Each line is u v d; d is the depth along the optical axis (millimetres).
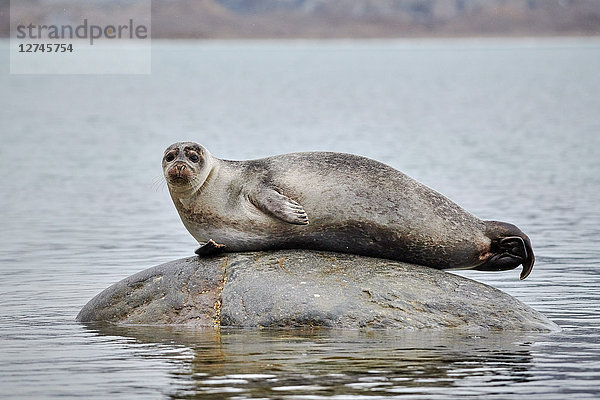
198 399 32969
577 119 185500
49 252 68938
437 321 44219
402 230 47219
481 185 98625
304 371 36438
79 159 130750
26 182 108250
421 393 33562
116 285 48656
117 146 147500
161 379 35625
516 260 48906
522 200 89312
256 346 40719
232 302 45500
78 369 37438
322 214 46938
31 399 33562
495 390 33969
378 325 43844
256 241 47719
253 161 48781
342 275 46000
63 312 49656
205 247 47281
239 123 183500
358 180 47469
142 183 107562
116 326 45938
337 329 43812
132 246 70875
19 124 187000
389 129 168500
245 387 34312
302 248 48000
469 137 153625
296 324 44219
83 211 88875
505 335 42938
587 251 66062
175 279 47344
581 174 107688
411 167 113000
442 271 47594
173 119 196000
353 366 37219
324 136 153875
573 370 36625
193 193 47781
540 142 144875
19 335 43969
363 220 46938
